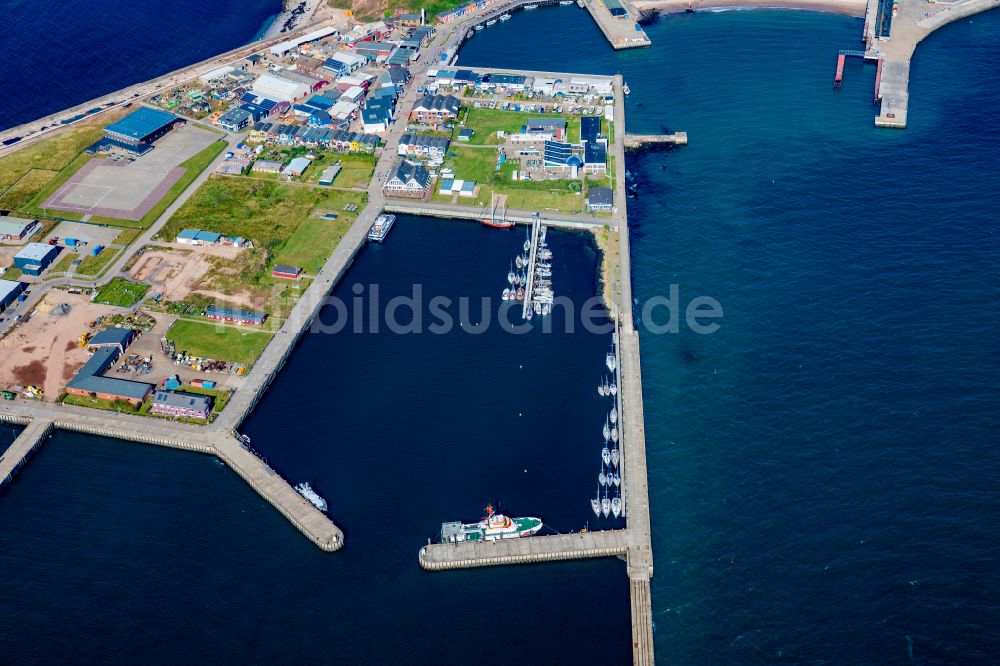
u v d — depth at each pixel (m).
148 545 186.25
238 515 192.88
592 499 195.12
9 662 165.12
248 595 176.62
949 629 167.50
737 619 172.38
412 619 172.88
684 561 183.25
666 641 169.38
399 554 184.25
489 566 183.75
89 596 176.38
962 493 191.50
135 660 165.50
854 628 169.00
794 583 177.50
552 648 167.88
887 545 182.50
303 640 168.88
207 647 167.62
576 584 180.00
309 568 181.75
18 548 185.50
